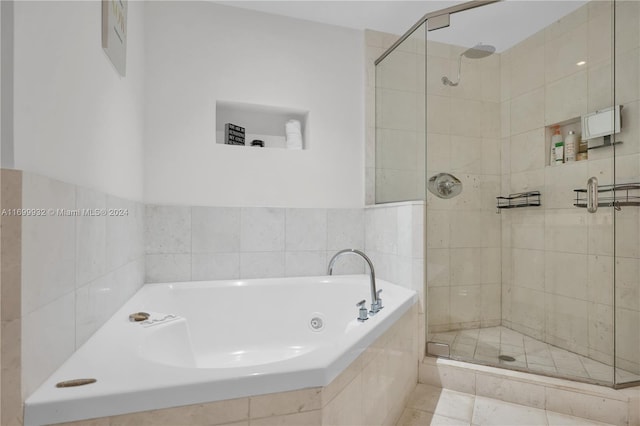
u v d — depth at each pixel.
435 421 1.68
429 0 2.42
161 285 2.16
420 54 2.34
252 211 2.46
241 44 2.47
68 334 0.99
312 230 2.61
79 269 1.07
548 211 2.28
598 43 2.07
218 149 2.40
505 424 1.66
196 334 2.13
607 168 2.01
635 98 2.00
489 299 2.33
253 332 2.24
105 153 1.37
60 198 0.93
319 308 2.36
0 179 0.68
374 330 1.35
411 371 1.97
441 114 2.31
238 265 2.43
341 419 1.06
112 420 0.78
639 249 1.98
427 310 2.18
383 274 2.49
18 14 0.74
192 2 2.37
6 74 0.71
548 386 1.79
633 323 1.92
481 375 1.93
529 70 2.38
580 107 2.16
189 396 0.84
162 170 2.28
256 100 2.50
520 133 2.38
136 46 1.97
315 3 2.45
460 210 2.32
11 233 0.70
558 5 2.22
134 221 1.90
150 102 2.26
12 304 0.70
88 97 1.17
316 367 0.95
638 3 2.04
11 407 0.70
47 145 0.87
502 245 2.38
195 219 2.34
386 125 2.67
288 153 2.57
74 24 1.05
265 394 0.90
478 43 2.38
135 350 1.07
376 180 2.78
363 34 2.80
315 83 2.66
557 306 2.18
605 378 1.81
